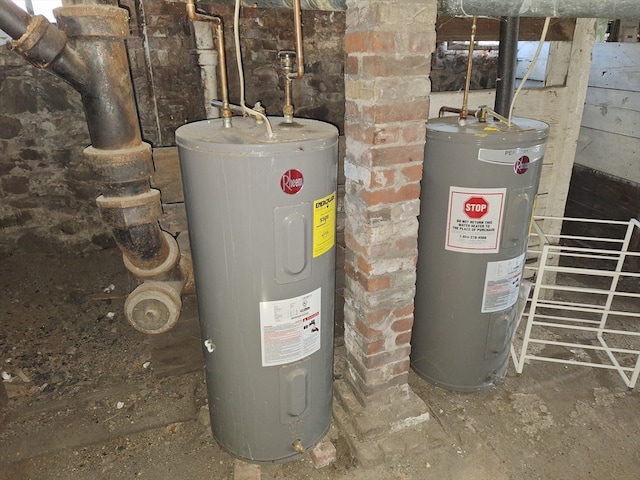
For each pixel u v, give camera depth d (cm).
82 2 121
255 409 157
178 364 217
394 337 175
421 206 185
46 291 295
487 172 166
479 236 176
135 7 275
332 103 335
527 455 176
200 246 141
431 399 203
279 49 309
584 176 378
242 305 141
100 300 288
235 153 123
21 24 113
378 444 174
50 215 325
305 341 151
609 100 345
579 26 234
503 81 189
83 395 208
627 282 313
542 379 216
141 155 139
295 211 132
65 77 125
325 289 152
